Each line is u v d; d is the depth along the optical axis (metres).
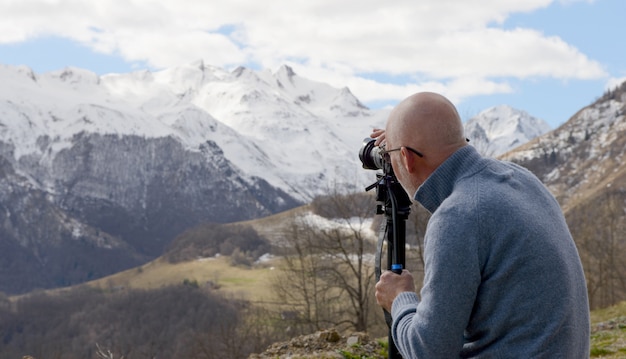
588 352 3.10
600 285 45.56
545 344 2.86
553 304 2.88
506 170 3.14
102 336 80.25
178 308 82.12
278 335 35.78
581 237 46.50
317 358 8.96
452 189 3.12
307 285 36.44
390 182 3.51
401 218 3.49
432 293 2.91
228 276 150.25
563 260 2.95
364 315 35.12
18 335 93.62
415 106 3.16
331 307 36.00
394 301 3.23
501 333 2.93
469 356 3.02
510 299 2.88
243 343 34.41
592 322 22.06
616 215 51.88
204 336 37.81
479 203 2.94
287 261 36.06
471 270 2.88
